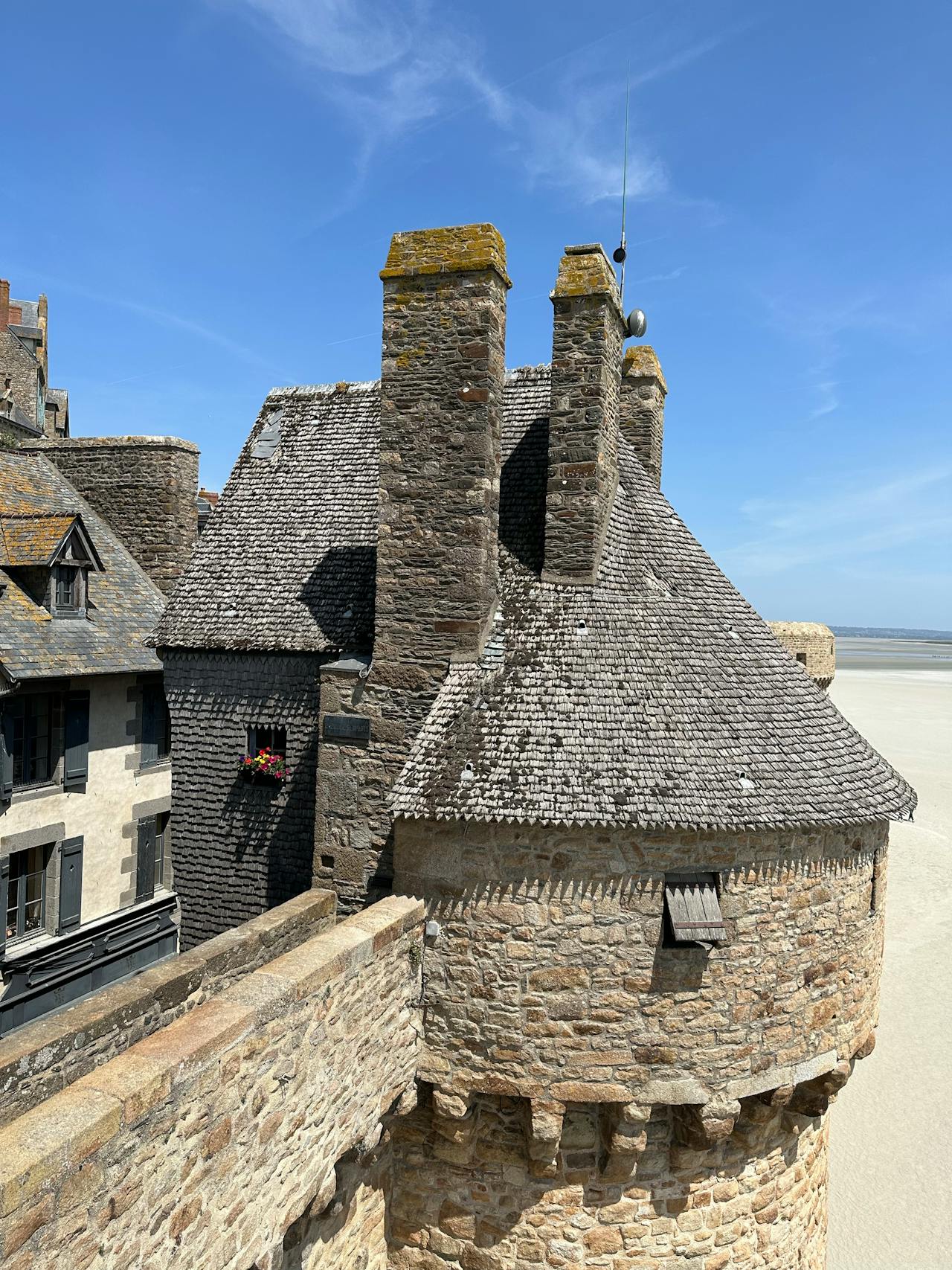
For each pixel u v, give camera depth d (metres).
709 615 11.17
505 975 9.01
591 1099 8.86
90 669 16.72
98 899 17.94
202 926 13.28
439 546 10.59
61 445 20.52
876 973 10.53
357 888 10.90
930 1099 20.61
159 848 19.81
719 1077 8.99
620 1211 9.45
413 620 10.68
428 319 10.62
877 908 10.52
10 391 37.09
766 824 8.84
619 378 11.81
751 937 9.09
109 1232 5.25
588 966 8.88
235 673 12.98
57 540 16.89
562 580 10.78
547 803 8.80
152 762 19.09
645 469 13.20
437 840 9.23
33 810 16.39
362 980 8.19
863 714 80.88
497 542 11.20
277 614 12.86
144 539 19.94
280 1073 6.98
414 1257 10.00
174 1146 5.81
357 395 15.19
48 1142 4.84
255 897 12.94
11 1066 6.76
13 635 15.91
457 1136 9.33
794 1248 10.48
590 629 10.34
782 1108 9.97
